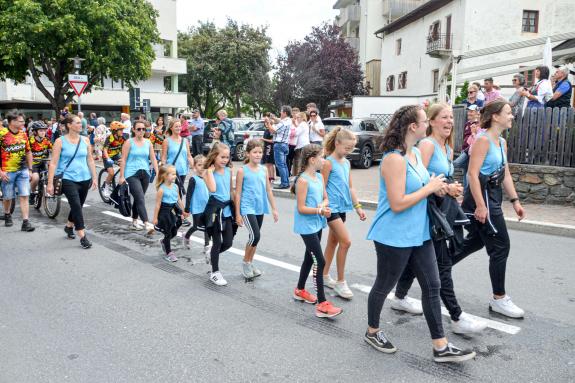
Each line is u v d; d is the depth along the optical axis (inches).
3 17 800.9
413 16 1197.7
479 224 165.9
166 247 237.1
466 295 189.3
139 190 296.0
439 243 147.9
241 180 201.5
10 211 315.9
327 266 196.9
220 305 181.0
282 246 265.0
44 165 358.9
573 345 147.9
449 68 751.7
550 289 196.7
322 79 1358.3
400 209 126.3
